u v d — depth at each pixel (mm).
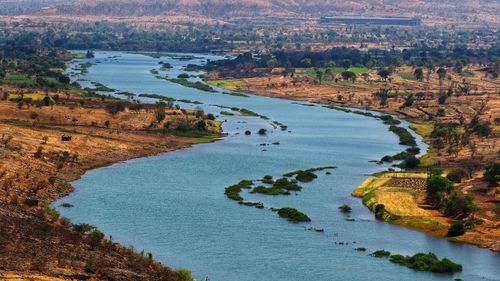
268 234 166750
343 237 168500
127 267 130500
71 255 130375
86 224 160500
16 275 110812
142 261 136750
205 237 162000
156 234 162125
